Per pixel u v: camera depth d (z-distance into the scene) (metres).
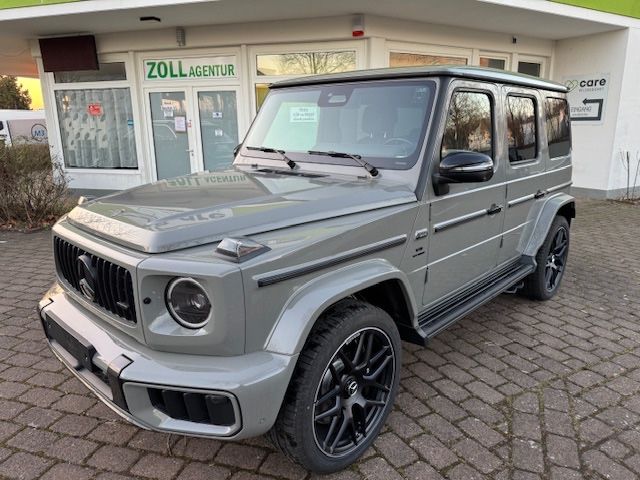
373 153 3.04
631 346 3.94
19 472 2.49
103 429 2.83
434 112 2.92
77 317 2.47
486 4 8.16
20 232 7.77
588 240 7.46
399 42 9.37
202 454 2.63
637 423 2.93
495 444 2.74
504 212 3.79
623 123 10.74
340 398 2.46
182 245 2.04
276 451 2.66
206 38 9.66
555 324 4.36
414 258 2.86
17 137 8.70
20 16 8.71
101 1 8.21
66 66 10.53
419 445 2.72
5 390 3.21
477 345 3.93
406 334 2.94
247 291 1.98
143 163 10.90
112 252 2.14
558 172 4.68
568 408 3.08
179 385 1.95
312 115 3.39
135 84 10.43
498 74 3.54
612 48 10.48
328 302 2.21
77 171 11.52
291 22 9.11
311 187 2.71
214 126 10.38
